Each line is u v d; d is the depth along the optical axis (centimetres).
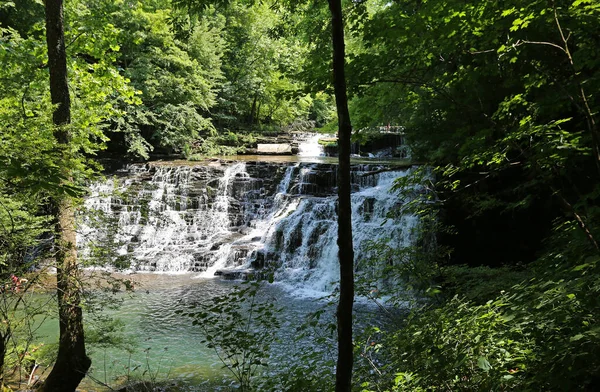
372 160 2422
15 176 317
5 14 2017
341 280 326
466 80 506
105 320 687
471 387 353
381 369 484
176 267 1748
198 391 706
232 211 2117
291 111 3538
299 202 1912
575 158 492
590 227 445
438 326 416
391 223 1567
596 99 511
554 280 429
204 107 2856
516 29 423
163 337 966
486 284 590
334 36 330
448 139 975
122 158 2514
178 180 2188
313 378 501
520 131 423
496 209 1316
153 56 2616
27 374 686
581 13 398
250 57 3269
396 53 460
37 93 962
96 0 1711
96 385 723
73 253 604
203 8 633
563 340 323
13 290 582
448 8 439
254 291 509
